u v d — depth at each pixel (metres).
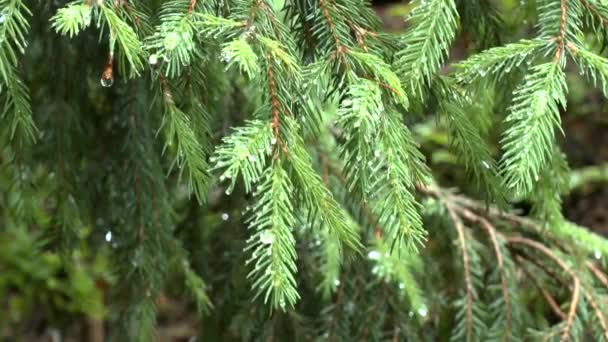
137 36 1.01
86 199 1.36
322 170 1.33
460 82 1.07
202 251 1.41
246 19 1.02
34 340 2.72
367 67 1.03
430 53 1.05
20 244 2.31
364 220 1.31
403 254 1.30
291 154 1.01
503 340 1.30
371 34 1.06
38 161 1.33
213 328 1.41
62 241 1.38
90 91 1.35
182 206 1.46
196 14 1.01
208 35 1.00
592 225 2.74
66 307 2.42
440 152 2.39
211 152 1.09
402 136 1.03
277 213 1.00
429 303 1.37
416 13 1.06
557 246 1.37
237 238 1.36
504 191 1.08
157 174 1.31
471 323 1.30
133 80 1.29
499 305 1.31
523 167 1.01
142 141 1.31
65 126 1.32
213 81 1.22
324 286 1.29
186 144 1.04
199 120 1.08
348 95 1.01
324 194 1.02
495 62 1.04
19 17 1.01
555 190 1.30
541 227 1.35
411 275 1.30
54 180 1.33
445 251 1.42
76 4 0.99
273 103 1.01
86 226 1.41
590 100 2.87
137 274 1.35
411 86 1.04
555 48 1.04
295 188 1.02
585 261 1.35
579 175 2.69
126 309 1.36
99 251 1.50
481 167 1.09
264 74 1.01
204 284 1.37
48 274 2.32
